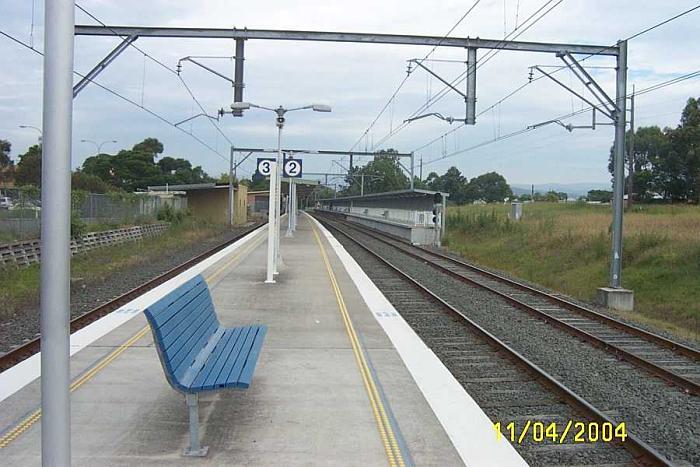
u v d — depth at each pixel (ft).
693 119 194.49
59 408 11.21
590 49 49.62
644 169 218.18
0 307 38.01
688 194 196.75
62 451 11.25
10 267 56.44
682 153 194.08
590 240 86.22
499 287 58.23
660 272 67.46
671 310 58.13
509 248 101.04
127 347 26.30
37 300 42.06
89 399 19.53
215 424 17.54
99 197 101.81
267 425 17.56
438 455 15.83
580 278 74.69
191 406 15.46
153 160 291.38
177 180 289.94
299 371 23.20
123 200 111.65
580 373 27.12
